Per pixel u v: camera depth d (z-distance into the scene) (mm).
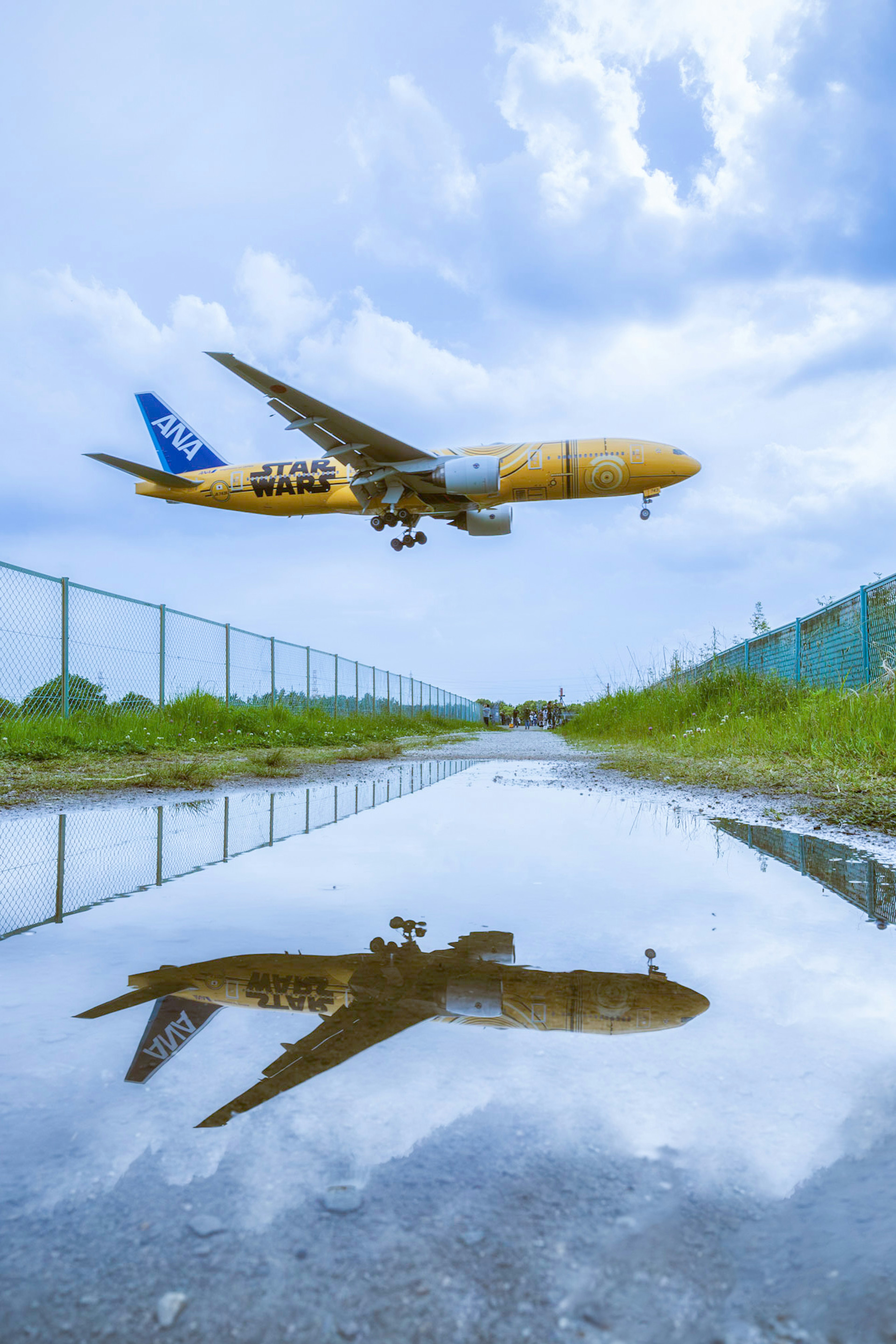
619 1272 432
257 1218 488
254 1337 383
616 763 6066
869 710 5500
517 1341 377
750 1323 389
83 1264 444
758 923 1285
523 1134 591
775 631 10523
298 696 15133
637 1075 700
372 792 3879
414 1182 527
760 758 5383
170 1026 827
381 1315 398
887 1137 585
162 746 8016
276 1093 667
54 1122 612
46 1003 908
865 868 1810
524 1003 899
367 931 1254
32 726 7492
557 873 1753
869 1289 410
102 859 1991
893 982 972
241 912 1393
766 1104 642
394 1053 751
